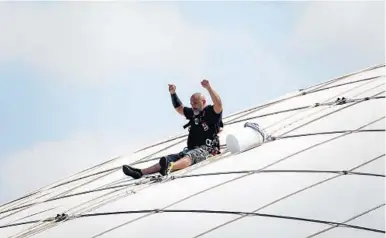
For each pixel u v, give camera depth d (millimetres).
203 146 44281
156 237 37875
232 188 40312
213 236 36812
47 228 43125
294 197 38250
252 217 37531
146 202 41500
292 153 42531
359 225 35438
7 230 46594
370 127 43344
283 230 36125
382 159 39688
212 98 42844
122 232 39312
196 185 41625
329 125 45219
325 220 36156
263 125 50906
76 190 52000
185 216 39000
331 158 40844
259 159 42719
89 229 40688
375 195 37062
